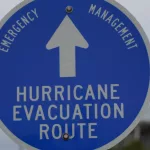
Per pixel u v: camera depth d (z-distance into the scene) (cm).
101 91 234
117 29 238
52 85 234
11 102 234
